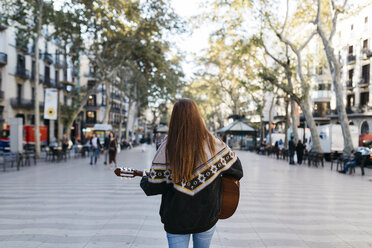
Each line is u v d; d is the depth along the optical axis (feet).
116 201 21.63
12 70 97.86
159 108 167.73
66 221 16.22
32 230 14.57
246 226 15.89
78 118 155.12
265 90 71.82
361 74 103.91
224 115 192.95
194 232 5.74
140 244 12.73
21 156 46.06
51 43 119.65
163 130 128.98
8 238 13.37
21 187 27.78
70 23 59.26
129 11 46.80
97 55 72.74
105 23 52.54
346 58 109.91
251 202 22.26
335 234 14.76
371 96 99.96
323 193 27.09
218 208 5.99
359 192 28.19
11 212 18.15
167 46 65.92
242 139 135.85
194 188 5.65
